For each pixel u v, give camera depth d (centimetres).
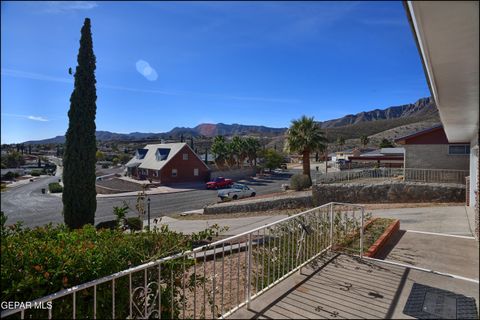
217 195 2825
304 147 2361
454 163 1611
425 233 667
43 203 2806
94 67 1262
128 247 327
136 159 4947
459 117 450
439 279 392
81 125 1230
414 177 1570
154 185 3709
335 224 582
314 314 310
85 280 273
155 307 319
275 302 339
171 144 4472
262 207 1770
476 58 215
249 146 4862
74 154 1226
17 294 239
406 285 374
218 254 681
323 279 396
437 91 300
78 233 372
